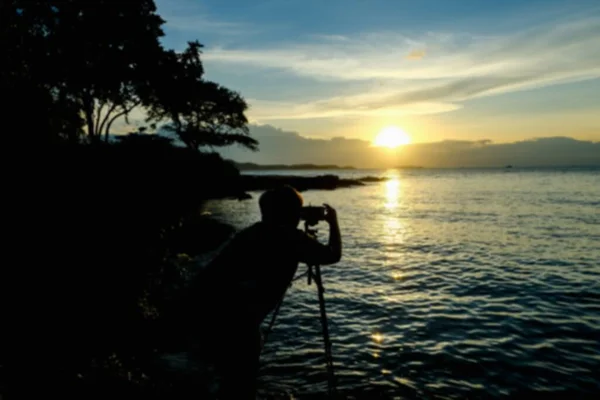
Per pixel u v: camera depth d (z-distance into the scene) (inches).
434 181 4488.2
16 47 777.6
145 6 1144.8
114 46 1126.4
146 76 1234.0
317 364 228.7
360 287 401.7
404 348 249.6
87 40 1035.9
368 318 307.4
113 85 1139.3
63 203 285.1
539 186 2824.8
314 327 287.7
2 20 785.6
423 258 552.1
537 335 269.3
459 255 569.9
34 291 217.2
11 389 137.6
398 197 2015.3
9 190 264.5
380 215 1168.8
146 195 372.5
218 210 1317.7
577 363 226.8
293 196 129.2
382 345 255.0
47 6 919.7
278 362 231.1
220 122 2098.9
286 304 342.6
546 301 347.3
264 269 120.8
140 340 229.6
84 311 224.4
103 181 333.7
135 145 435.2
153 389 171.6
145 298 275.3
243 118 2122.3
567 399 189.5
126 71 1140.5
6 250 227.9
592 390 197.3
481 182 3846.0
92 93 1136.8
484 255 565.9
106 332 221.9
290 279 125.6
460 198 1852.9
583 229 805.9
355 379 210.7
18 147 294.7
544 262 511.8
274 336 270.8
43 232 254.2
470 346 251.6
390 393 195.9
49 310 210.1
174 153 525.3
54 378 153.8
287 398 191.9
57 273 235.8
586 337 264.8
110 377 165.3
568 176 5191.9
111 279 260.8
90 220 289.3
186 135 1915.6
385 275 454.3
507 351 243.6
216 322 118.8
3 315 193.9
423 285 407.8
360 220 1043.3
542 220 970.1
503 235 754.8
